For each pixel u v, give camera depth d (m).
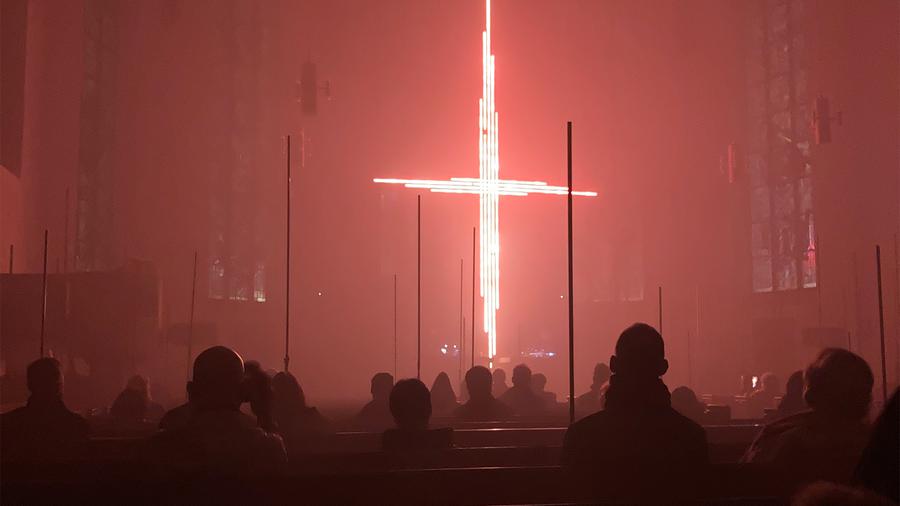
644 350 3.55
